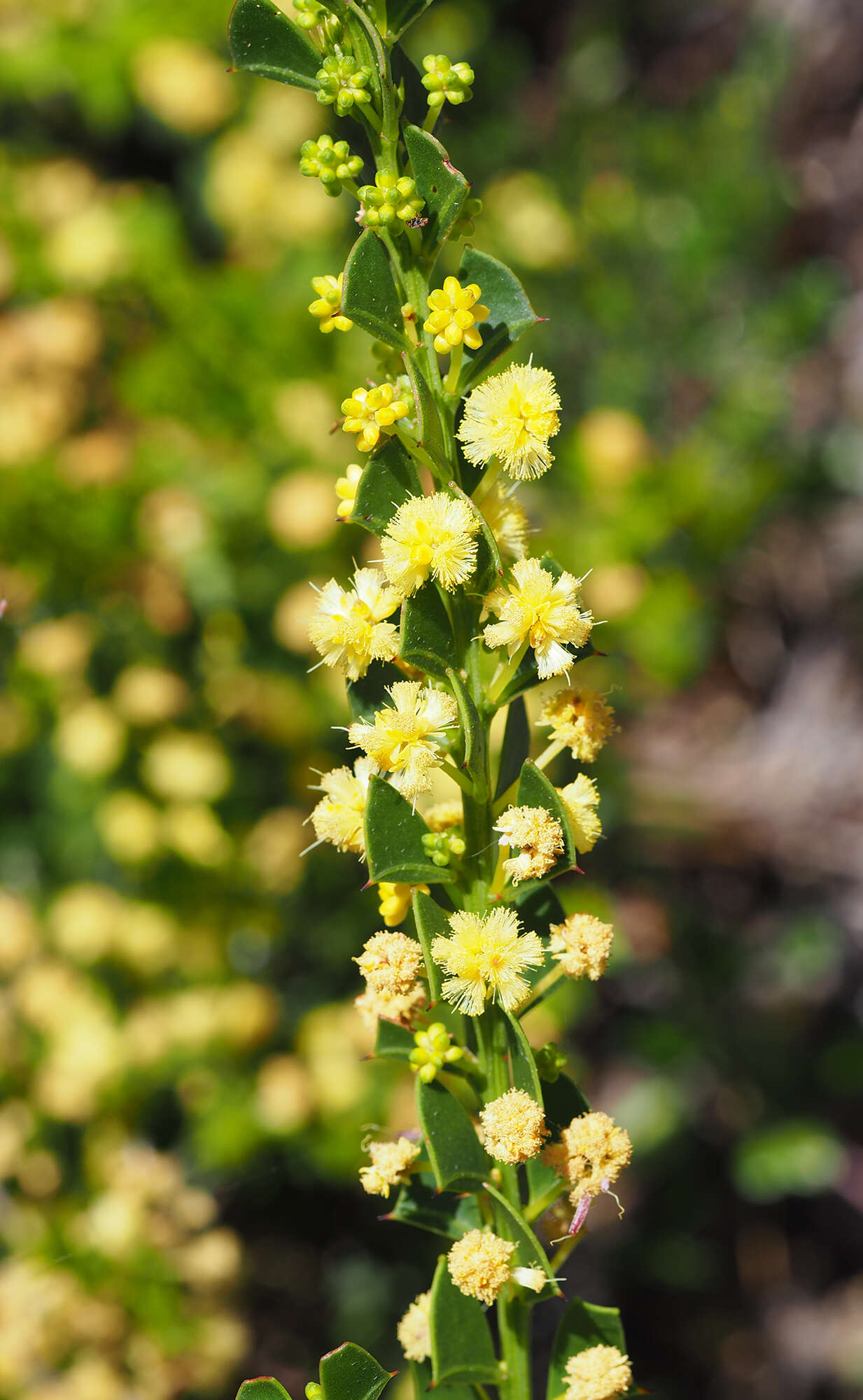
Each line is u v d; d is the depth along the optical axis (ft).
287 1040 2.09
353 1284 2.19
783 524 2.93
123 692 1.93
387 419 0.81
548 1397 0.85
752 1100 2.56
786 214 2.89
